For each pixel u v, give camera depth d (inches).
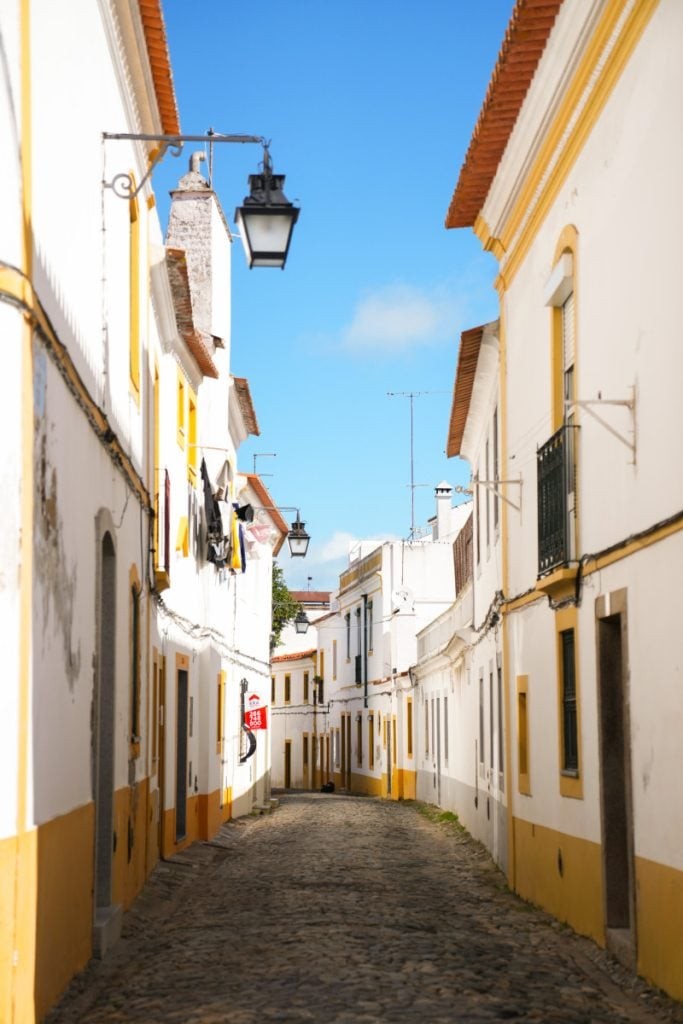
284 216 387.2
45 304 330.3
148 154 564.4
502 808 711.1
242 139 403.2
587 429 474.0
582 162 478.0
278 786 2689.5
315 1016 319.6
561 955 441.4
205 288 914.1
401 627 1717.5
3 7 296.2
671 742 364.5
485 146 583.2
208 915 525.3
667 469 370.9
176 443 729.6
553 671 543.8
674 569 362.0
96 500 412.2
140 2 463.8
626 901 448.1
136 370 544.7
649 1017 343.0
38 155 323.6
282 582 2162.9
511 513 652.1
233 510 993.5
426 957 411.5
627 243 415.2
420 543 1855.3
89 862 398.0
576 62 461.7
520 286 614.9
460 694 1079.0
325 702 2375.7
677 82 360.5
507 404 656.4
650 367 387.9
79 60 391.5
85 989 363.3
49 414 329.4
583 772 484.4
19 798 293.0
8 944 284.8
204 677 901.8
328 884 641.6
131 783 523.8
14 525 290.8
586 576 475.5
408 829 1079.6
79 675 374.3
